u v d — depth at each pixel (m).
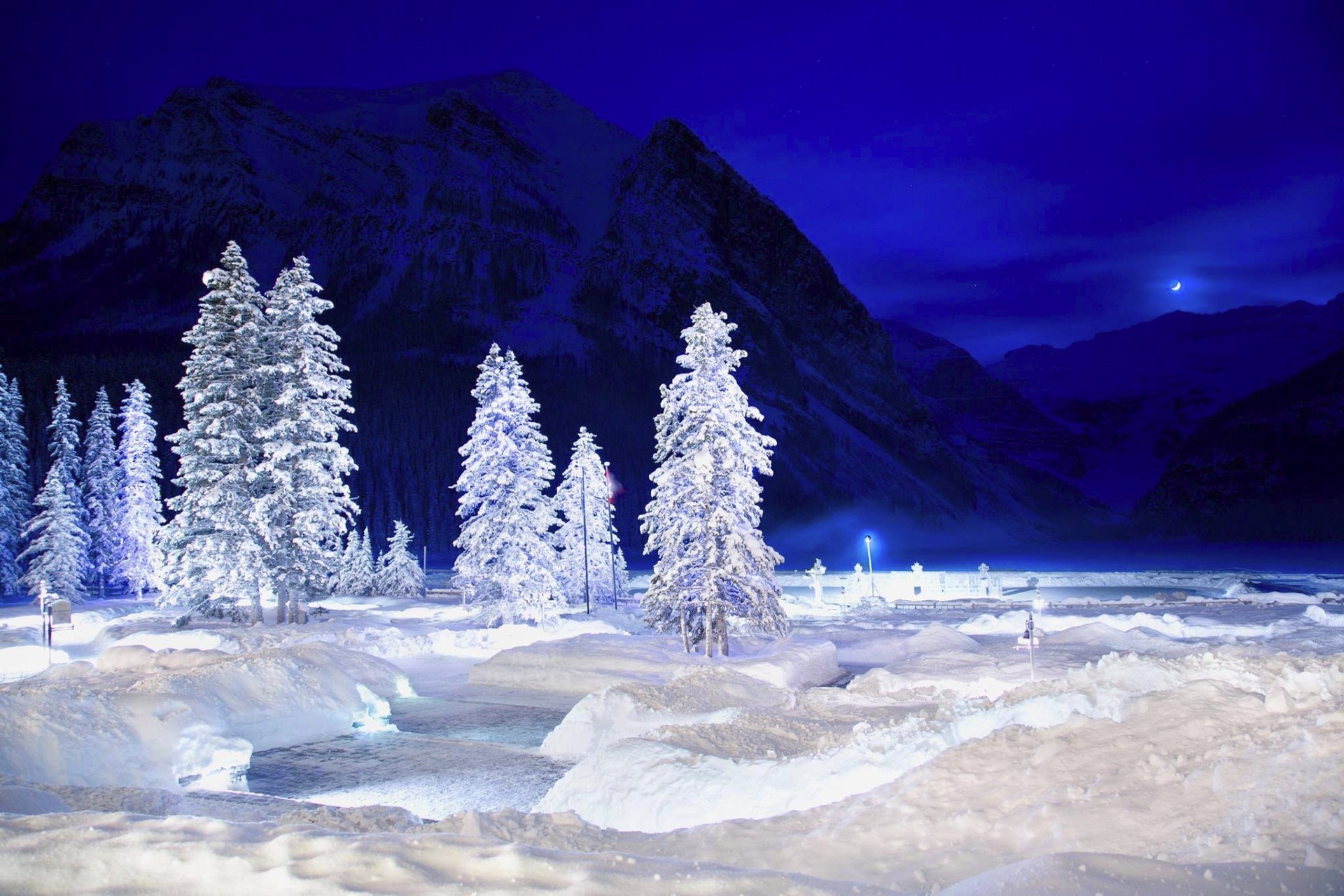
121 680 19.95
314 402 38.47
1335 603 45.19
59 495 58.41
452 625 44.69
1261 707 8.48
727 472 30.77
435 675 30.88
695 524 30.50
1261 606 45.22
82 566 59.53
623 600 63.25
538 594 40.19
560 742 18.70
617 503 180.25
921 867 6.98
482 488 41.09
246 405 37.75
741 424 31.31
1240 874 5.46
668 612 31.34
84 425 100.38
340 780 16.67
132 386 64.19
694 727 13.84
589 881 6.04
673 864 6.60
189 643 32.62
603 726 18.30
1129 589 66.69
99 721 15.34
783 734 13.99
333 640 34.50
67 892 6.28
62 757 14.22
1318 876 5.26
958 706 12.75
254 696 19.97
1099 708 10.61
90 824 7.45
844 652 33.97
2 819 7.68
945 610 52.38
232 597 36.75
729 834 8.60
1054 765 8.27
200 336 38.09
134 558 63.09
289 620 38.28
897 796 8.50
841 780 10.49
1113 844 6.64
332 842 6.75
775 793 10.73
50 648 31.86
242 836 7.15
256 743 19.17
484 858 6.46
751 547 30.09
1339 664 9.66
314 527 37.50
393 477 155.50
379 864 6.32
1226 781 6.96
